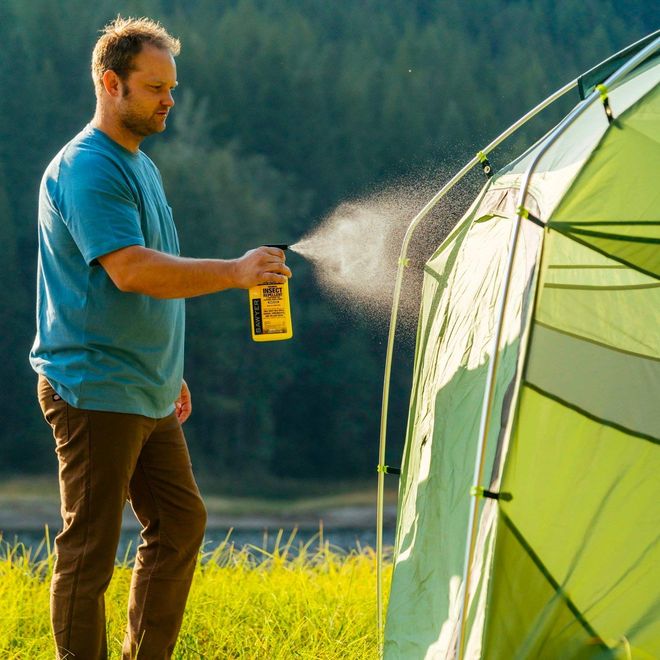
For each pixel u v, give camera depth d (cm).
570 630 347
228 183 4353
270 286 442
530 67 4600
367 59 4941
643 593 346
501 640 347
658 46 390
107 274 430
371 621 604
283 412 4344
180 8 5100
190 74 4806
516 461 354
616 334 366
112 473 430
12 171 4312
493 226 467
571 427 357
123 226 422
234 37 4897
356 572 742
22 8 4716
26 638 556
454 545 417
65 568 430
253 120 4725
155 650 454
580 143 405
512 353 390
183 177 4297
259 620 603
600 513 352
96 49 438
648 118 359
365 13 5391
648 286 372
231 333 4331
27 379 4000
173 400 458
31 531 2488
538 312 359
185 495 460
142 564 461
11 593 621
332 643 554
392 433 4266
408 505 485
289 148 4669
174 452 460
